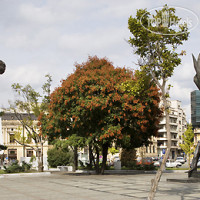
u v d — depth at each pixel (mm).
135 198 11648
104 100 23250
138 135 27375
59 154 43000
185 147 36469
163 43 9625
